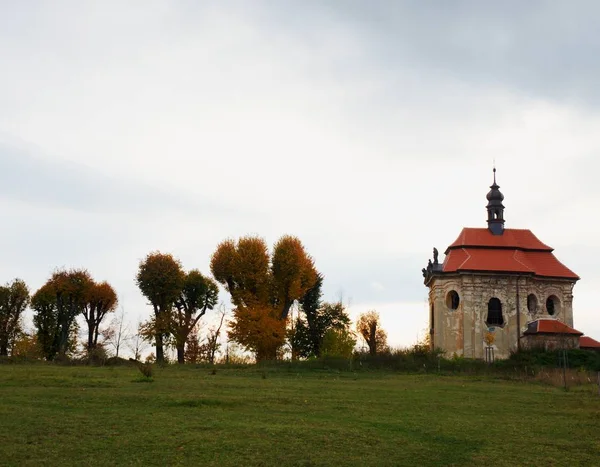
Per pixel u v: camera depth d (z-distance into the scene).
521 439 24.45
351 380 50.28
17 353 79.94
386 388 42.78
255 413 28.16
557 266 82.00
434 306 80.81
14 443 20.81
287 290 84.50
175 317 84.94
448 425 27.02
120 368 56.12
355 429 25.05
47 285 87.12
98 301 89.00
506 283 78.94
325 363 63.12
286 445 21.78
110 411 27.14
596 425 28.34
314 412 29.16
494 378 55.09
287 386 41.25
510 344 77.62
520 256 81.19
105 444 21.11
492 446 23.02
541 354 70.56
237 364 64.81
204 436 22.62
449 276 79.81
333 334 81.75
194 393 34.25
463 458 21.11
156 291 84.12
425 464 20.23
